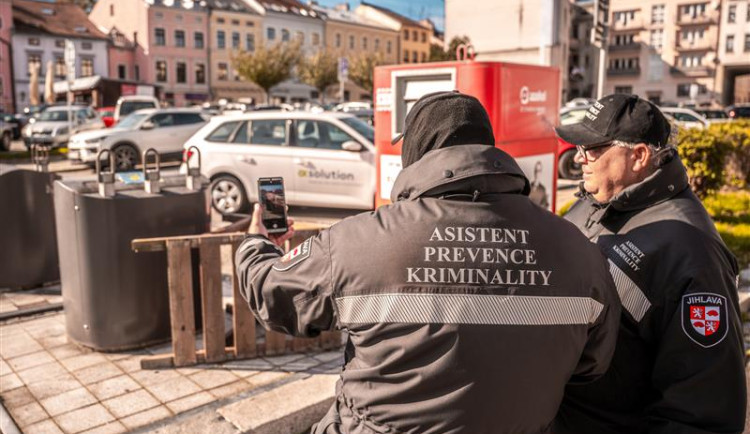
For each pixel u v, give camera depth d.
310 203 9.50
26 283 5.87
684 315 1.65
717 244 1.73
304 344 4.41
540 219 1.54
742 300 5.32
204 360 4.18
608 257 1.84
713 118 29.00
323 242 1.55
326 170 9.29
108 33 58.19
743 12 60.59
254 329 4.26
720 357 1.60
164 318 4.47
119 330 4.32
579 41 65.62
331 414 1.65
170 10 54.72
